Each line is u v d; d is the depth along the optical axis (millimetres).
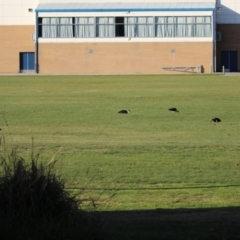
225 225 25125
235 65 173875
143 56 167750
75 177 36812
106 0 169625
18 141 50906
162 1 168750
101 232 22516
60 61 169375
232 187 35000
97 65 168625
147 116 68500
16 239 21188
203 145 49438
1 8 177000
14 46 176750
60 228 21672
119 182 36156
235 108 75875
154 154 45469
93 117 67938
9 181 21938
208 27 166250
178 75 146625
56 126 61250
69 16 168000
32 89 104062
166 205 30266
